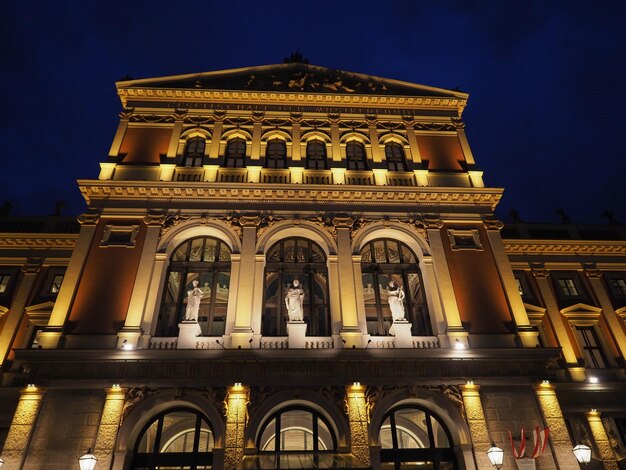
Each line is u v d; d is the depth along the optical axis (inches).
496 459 702.5
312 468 673.6
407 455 773.9
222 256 965.2
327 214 982.4
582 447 701.9
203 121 1117.1
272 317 901.2
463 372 809.5
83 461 663.1
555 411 792.3
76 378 764.0
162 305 887.7
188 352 780.0
